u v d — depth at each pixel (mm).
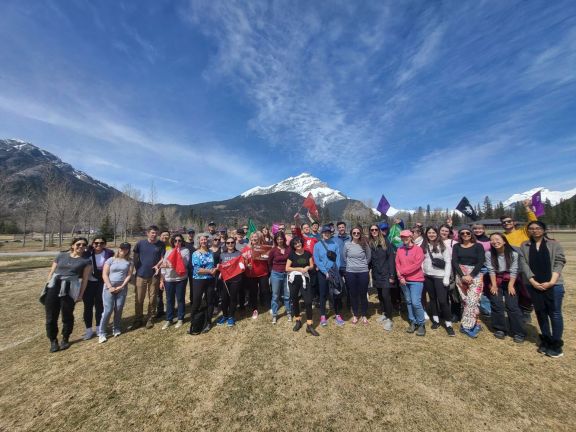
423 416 3207
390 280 5824
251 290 6652
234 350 4977
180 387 3949
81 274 5457
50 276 5289
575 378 3818
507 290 5043
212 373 4270
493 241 5184
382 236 6113
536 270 4496
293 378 4047
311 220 8195
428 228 5711
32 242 46438
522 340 4891
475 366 4180
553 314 4371
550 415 3164
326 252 5977
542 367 4109
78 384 4105
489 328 5590
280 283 6309
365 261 5996
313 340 5266
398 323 5984
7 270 15609
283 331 5762
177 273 6184
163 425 3240
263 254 6723
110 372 4395
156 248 6359
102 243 6230
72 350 5215
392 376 3990
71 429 3236
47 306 5152
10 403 3742
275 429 3113
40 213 33969
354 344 5035
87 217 42188
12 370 4562
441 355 4523
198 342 5359
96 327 6305
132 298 9430
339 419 3219
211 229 8352
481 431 2973
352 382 3891
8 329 6434
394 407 3369
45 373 4434
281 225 8586
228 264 6156
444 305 5340
